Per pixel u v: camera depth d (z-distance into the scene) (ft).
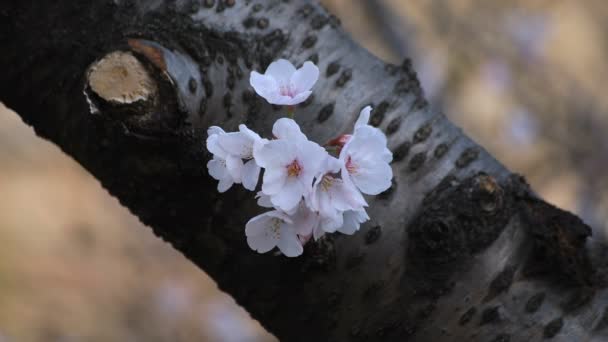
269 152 3.85
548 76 9.91
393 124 4.18
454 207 4.10
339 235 4.12
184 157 4.08
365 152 3.91
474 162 4.17
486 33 9.84
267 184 3.85
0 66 4.27
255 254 4.17
